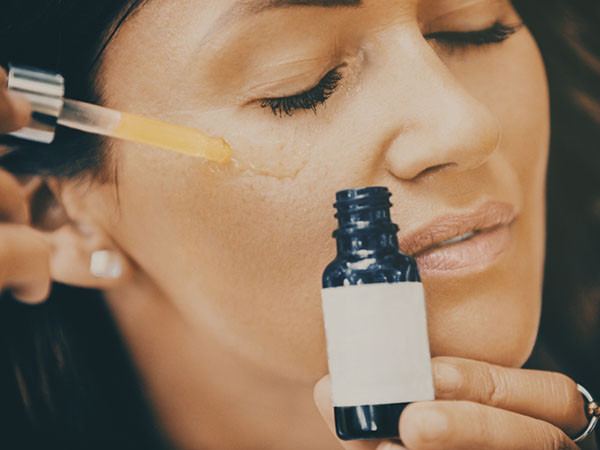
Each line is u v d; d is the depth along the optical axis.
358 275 0.77
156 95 0.92
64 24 0.96
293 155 0.91
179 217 0.95
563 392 0.91
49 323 1.21
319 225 0.92
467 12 0.97
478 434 0.79
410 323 0.77
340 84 0.91
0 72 0.83
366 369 0.76
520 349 0.94
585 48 1.37
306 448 1.13
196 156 0.92
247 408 1.11
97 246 1.04
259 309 0.96
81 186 1.01
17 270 0.95
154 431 1.19
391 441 0.82
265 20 0.85
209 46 0.88
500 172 0.96
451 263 0.91
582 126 1.41
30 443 1.27
